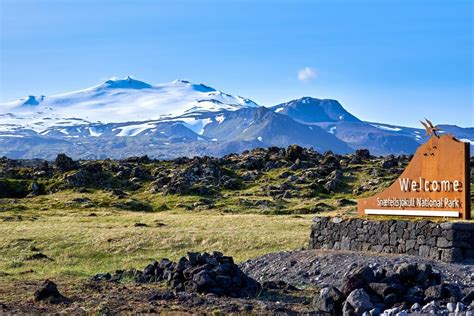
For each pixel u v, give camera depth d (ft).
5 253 196.03
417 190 125.59
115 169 550.77
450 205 120.47
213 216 313.12
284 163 568.00
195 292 98.22
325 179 504.43
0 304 90.84
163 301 92.53
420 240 117.39
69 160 557.33
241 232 217.56
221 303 90.68
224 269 101.55
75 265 173.88
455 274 103.91
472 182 431.43
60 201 443.32
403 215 127.54
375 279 88.28
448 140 121.29
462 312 76.33
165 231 223.30
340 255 122.21
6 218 311.68
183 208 420.77
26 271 149.38
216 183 510.17
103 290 102.58
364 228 128.88
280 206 419.13
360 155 608.19
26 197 485.56
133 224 268.41
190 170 534.37
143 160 611.88
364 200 135.23
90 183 517.14
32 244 206.08
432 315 76.28
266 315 83.15
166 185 488.44
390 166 539.29
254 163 569.23
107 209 411.13
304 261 123.95
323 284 108.68
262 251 183.93
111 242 204.74
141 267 164.55
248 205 425.28
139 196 479.41
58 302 92.73
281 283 108.47
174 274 104.88
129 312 84.84
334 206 397.19
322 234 137.80
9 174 538.88
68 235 219.41
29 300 95.14
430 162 123.85
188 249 193.26
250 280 102.99
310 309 87.35
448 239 112.57
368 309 79.77
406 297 84.02
